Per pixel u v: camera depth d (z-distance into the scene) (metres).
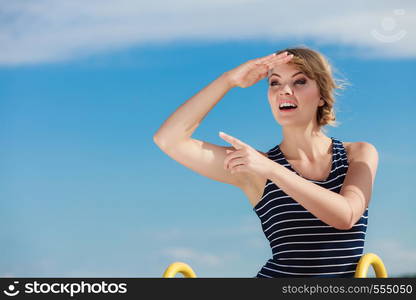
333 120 4.17
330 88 4.09
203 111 4.03
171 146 4.04
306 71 4.00
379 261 3.79
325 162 4.03
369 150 4.04
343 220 3.59
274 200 3.90
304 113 3.99
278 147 4.15
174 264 3.89
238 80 4.04
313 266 3.80
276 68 4.05
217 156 4.11
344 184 3.86
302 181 3.54
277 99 4.03
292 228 3.84
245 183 4.11
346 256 3.82
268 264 3.96
